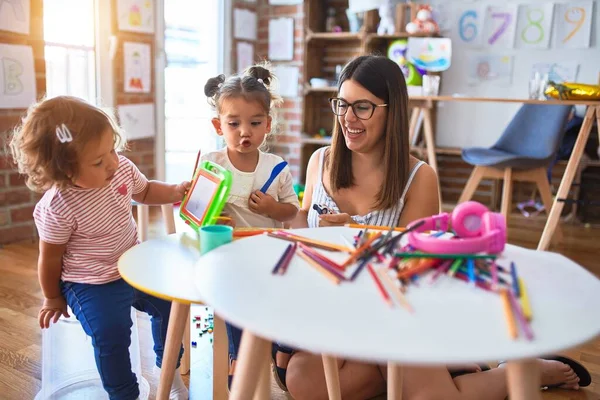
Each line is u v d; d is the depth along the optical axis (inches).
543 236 96.2
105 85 116.5
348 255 32.1
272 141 153.8
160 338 51.1
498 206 144.6
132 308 50.7
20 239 102.0
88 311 43.8
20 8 96.4
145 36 125.3
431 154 109.7
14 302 73.0
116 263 46.3
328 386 44.9
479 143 147.1
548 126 115.3
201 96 145.6
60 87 109.5
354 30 145.3
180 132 144.5
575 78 136.3
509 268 30.3
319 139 149.3
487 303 25.4
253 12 154.6
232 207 54.1
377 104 47.1
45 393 51.3
